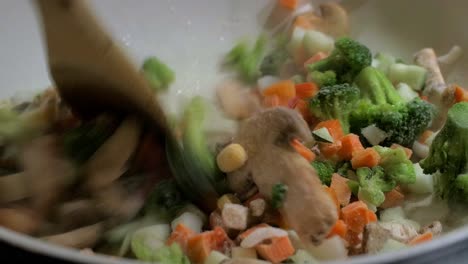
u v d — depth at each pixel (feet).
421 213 0.93
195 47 1.17
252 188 0.89
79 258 0.64
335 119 0.99
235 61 1.15
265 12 1.21
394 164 0.93
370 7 1.20
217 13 1.19
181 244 0.82
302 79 1.12
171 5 1.16
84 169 0.87
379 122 0.99
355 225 0.85
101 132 0.90
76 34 0.79
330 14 1.19
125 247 0.83
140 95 0.86
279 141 0.86
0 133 0.92
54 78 0.87
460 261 0.71
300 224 0.81
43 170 0.86
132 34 1.15
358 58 1.07
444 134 0.93
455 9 1.13
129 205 0.87
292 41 1.17
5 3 1.05
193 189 0.89
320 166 0.91
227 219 0.84
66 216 0.84
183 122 0.96
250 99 1.06
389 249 0.82
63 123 0.94
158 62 1.10
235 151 0.88
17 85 1.06
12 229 0.80
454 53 1.14
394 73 1.11
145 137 0.91
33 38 1.08
